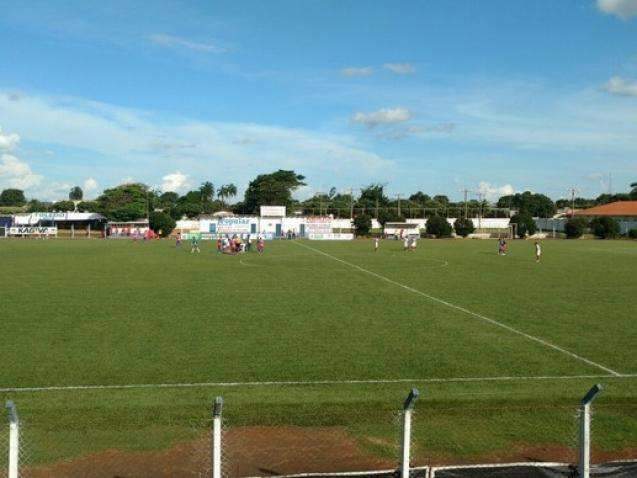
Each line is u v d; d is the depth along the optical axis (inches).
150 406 468.4
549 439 421.4
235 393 513.0
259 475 355.6
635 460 374.0
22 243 3073.3
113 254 2251.5
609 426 448.5
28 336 760.3
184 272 1576.0
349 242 3410.4
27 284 1289.4
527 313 954.1
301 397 499.5
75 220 4522.6
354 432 426.6
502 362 642.2
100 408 463.5
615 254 2369.6
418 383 552.7
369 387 538.3
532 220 3993.6
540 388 534.9
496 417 459.8
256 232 4018.2
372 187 6673.2
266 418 447.8
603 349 706.2
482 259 2103.8
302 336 768.9
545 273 1595.7
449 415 462.3
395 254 2368.4
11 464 291.6
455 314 941.8
